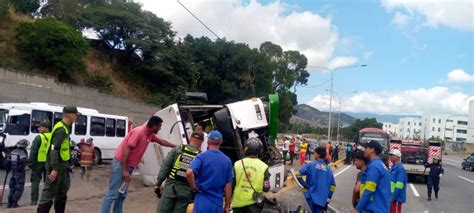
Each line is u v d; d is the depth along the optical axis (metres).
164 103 51.62
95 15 50.84
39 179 10.36
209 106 11.59
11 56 37.25
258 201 6.93
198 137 6.92
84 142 17.12
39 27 38.59
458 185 26.56
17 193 10.63
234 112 11.08
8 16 42.22
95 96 38.72
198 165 6.31
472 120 145.00
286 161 32.16
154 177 11.98
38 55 38.41
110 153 23.97
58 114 20.62
